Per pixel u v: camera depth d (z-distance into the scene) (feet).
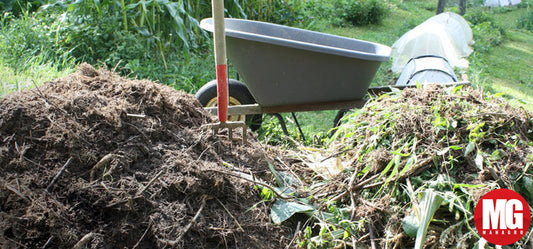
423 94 9.41
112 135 7.39
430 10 44.29
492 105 8.82
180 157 7.60
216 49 7.72
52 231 5.98
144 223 6.53
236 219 7.23
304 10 30.89
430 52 21.90
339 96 11.52
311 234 7.66
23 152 6.68
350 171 8.72
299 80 11.14
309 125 14.60
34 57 14.16
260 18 24.67
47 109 7.26
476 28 33.12
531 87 23.65
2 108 7.11
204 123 8.96
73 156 6.85
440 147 8.16
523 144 8.14
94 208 6.51
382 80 21.56
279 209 7.73
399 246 7.27
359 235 7.53
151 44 17.79
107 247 6.23
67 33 16.29
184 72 16.52
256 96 11.75
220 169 7.68
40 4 20.22
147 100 8.37
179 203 6.97
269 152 9.75
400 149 8.26
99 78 8.61
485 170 7.68
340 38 12.53
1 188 6.15
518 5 50.60
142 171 7.20
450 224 7.27
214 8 7.46
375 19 33.40
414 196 7.42
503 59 29.19
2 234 5.76
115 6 16.72
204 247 6.70
